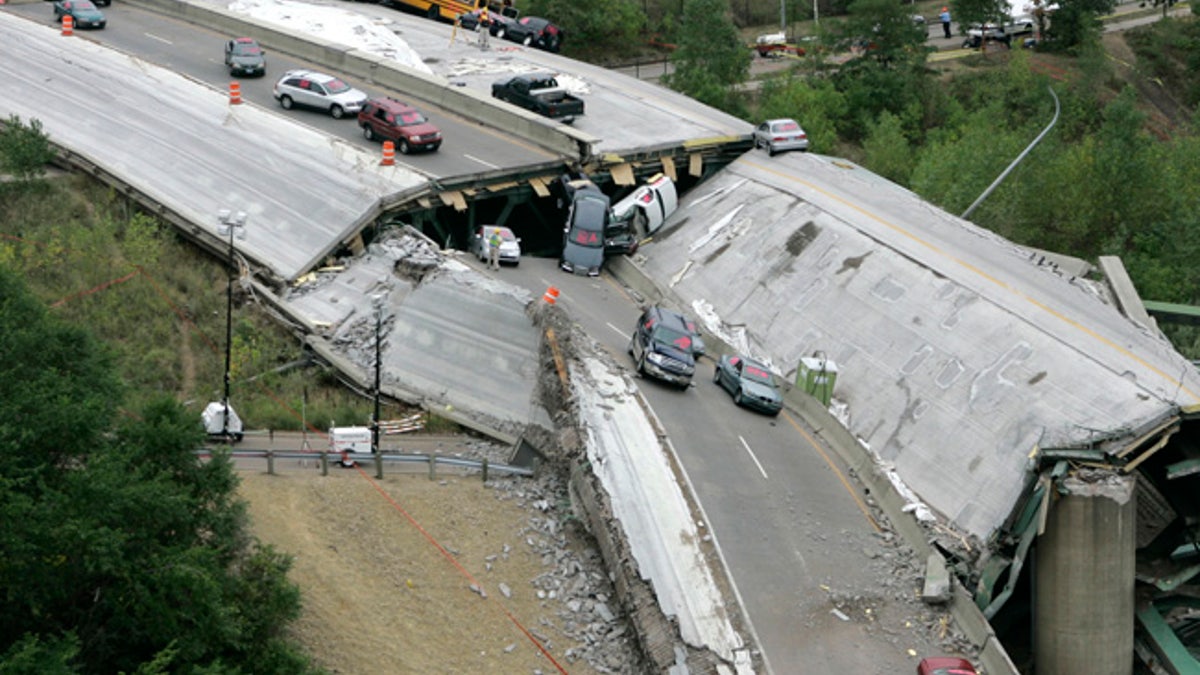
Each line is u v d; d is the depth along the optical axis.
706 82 91.31
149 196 62.25
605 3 100.38
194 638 32.62
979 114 91.25
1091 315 53.53
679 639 39.84
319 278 58.69
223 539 36.31
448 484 47.06
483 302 55.34
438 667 39.31
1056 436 46.53
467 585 42.72
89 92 71.12
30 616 32.25
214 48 78.62
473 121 70.94
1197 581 48.25
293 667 34.38
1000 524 44.97
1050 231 80.00
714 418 51.09
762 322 58.34
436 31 87.19
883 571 43.78
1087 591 43.62
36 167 63.25
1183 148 86.38
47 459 34.38
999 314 53.03
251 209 61.91
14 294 38.00
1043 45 110.38
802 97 92.88
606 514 44.25
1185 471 45.62
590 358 53.06
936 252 57.91
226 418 47.84
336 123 68.62
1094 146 84.12
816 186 65.12
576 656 40.84
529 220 68.62
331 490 44.88
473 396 53.41
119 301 56.53
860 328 55.47
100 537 31.38
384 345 55.44
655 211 65.56
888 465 49.53
